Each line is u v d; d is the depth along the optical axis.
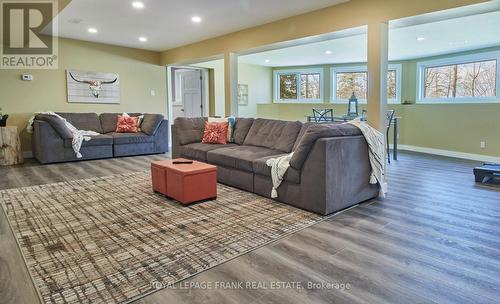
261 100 9.86
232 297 1.79
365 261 2.19
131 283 1.94
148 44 7.00
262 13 4.62
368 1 3.84
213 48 6.29
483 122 6.25
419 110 7.43
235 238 2.57
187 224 2.87
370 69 3.86
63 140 5.83
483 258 2.23
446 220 2.96
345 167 3.21
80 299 1.78
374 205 3.42
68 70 6.61
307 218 3.01
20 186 4.18
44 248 2.40
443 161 6.14
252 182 3.82
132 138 6.62
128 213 3.16
